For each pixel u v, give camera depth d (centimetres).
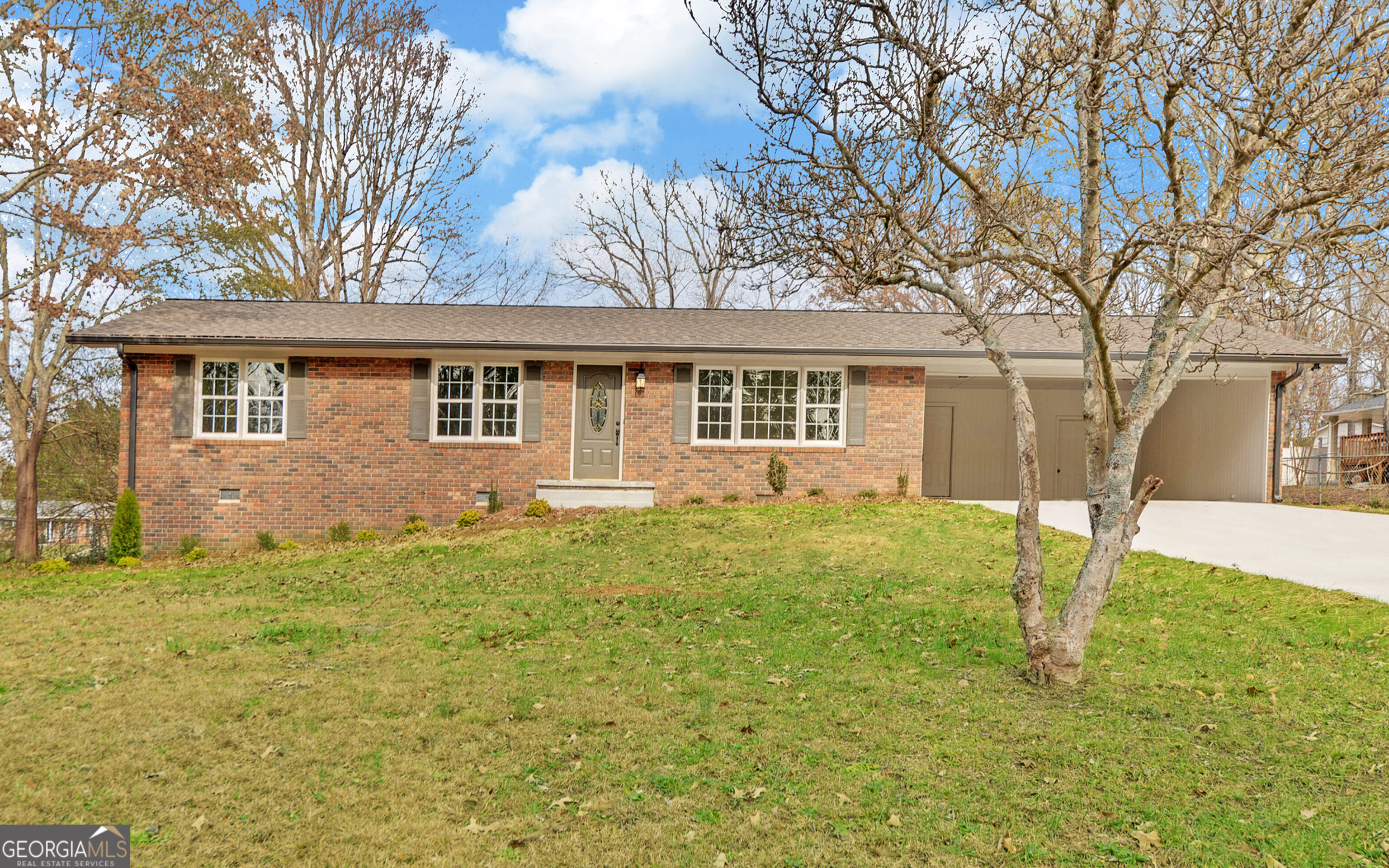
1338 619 732
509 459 1584
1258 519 1399
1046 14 563
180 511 1523
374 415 1562
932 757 468
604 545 1229
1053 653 589
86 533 2100
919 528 1273
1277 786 429
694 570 1046
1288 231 555
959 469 1906
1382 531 1262
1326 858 360
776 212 599
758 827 391
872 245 596
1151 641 695
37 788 432
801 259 604
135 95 1731
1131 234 498
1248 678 592
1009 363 604
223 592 1014
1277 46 505
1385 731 492
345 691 583
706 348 1536
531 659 664
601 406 1620
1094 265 575
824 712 538
